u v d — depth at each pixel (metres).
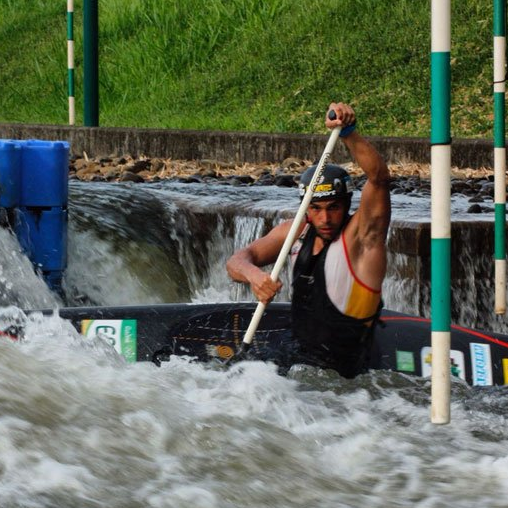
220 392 13.06
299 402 13.41
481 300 22.78
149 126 52.78
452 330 17.47
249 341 15.20
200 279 27.12
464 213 25.16
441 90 11.26
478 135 44.53
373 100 48.81
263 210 25.39
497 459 11.67
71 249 25.75
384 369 16.56
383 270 14.77
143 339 17.11
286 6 56.66
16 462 10.03
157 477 10.27
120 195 27.75
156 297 26.44
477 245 22.66
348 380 15.01
